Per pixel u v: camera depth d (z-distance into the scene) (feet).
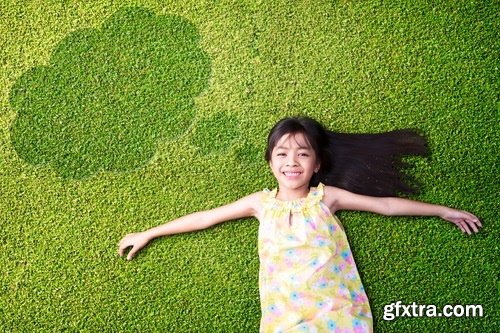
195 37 6.13
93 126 6.04
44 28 6.17
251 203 5.58
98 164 5.98
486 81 5.93
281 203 5.49
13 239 5.88
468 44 5.99
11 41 6.17
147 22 6.16
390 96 5.95
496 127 5.86
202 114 6.02
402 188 5.81
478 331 5.63
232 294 5.73
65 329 5.75
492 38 5.99
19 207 5.93
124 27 6.16
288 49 6.06
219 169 5.92
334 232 5.44
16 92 6.10
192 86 6.06
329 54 6.03
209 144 5.96
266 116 5.98
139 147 5.99
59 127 6.04
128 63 6.12
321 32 6.06
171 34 6.14
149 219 5.89
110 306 5.77
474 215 5.69
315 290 5.20
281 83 6.01
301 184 5.43
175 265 5.80
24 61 6.14
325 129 5.91
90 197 5.93
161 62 6.11
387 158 5.84
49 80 6.11
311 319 5.13
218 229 5.82
